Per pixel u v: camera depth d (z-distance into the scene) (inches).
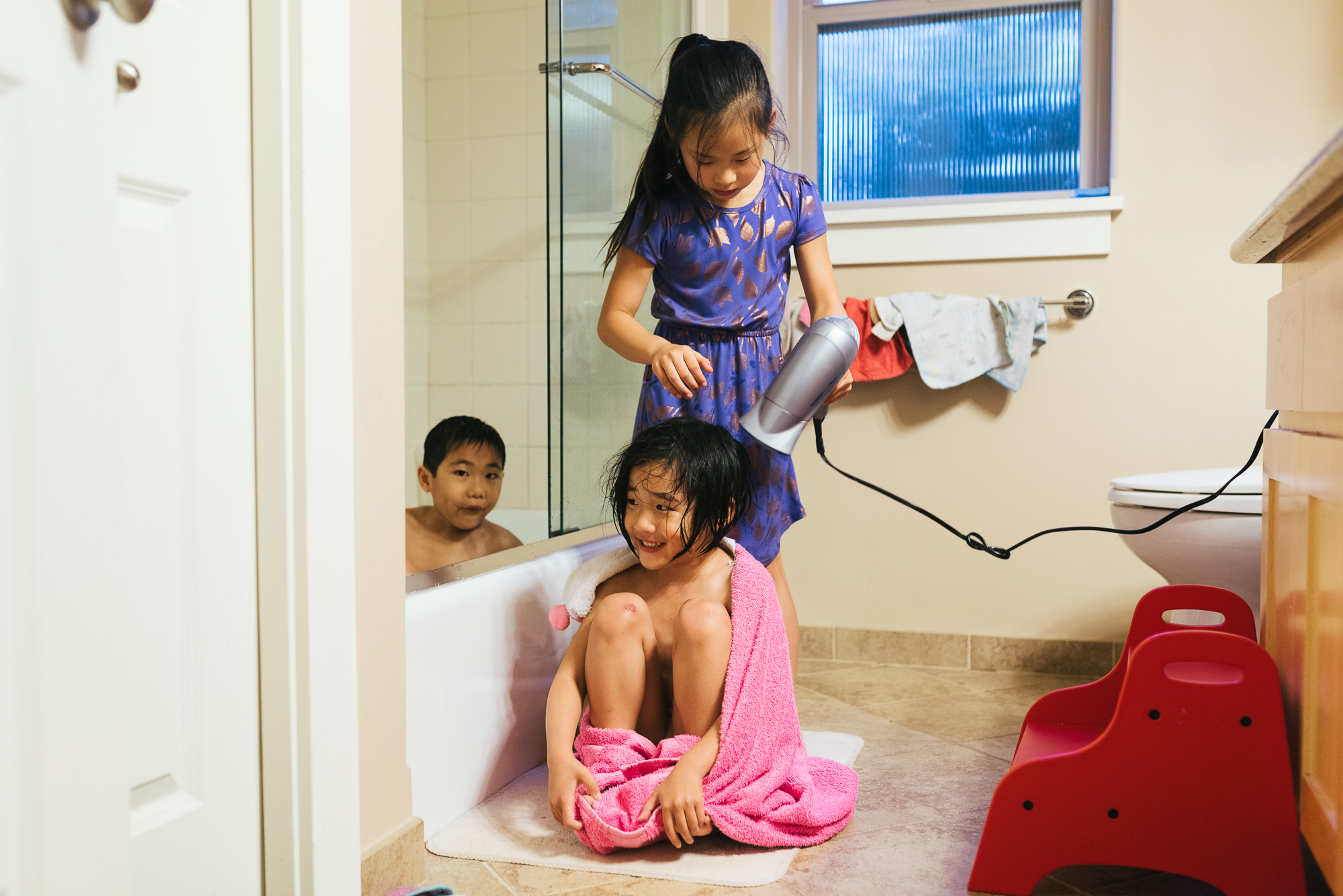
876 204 80.2
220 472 30.3
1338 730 28.6
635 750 42.4
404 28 86.7
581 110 56.7
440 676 42.0
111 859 22.5
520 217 85.7
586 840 39.2
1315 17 67.5
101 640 22.2
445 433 68.3
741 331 50.9
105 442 22.3
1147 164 70.3
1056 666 72.1
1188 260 69.8
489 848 40.1
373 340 35.4
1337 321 28.7
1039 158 77.8
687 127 44.8
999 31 78.3
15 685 20.3
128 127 27.0
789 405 47.5
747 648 41.9
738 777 40.2
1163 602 42.2
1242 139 68.8
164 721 28.6
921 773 49.3
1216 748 33.0
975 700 64.3
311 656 31.6
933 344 71.6
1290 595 34.8
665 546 43.3
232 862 31.0
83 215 21.5
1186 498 51.8
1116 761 34.1
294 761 31.7
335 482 32.7
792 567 77.3
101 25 21.9
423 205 87.7
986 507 73.5
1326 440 29.8
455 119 87.4
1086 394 71.6
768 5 77.4
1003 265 72.9
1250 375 68.9
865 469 75.7
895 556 75.2
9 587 20.1
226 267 30.4
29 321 20.3
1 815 20.1
